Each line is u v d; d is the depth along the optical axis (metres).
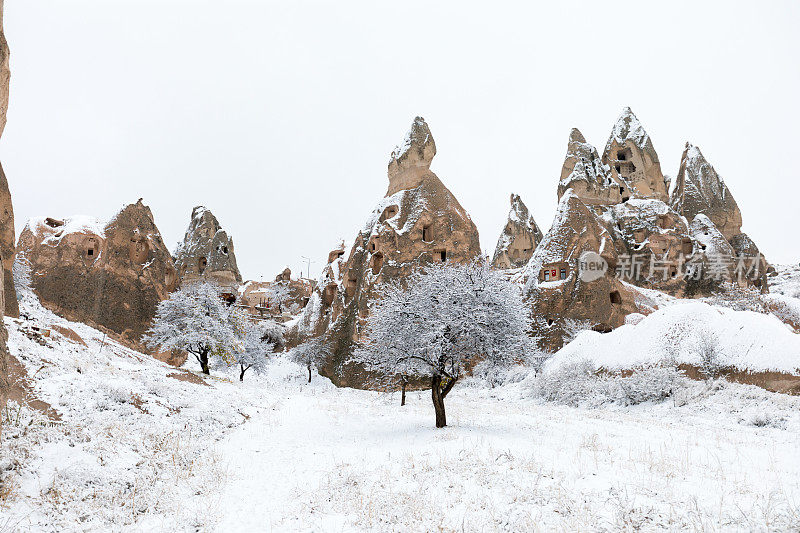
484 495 9.80
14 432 10.45
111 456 11.01
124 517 8.90
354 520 8.91
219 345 34.19
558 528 8.27
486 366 19.62
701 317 31.27
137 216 44.69
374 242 57.69
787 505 9.06
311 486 10.90
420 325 18.45
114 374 17.86
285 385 46.31
